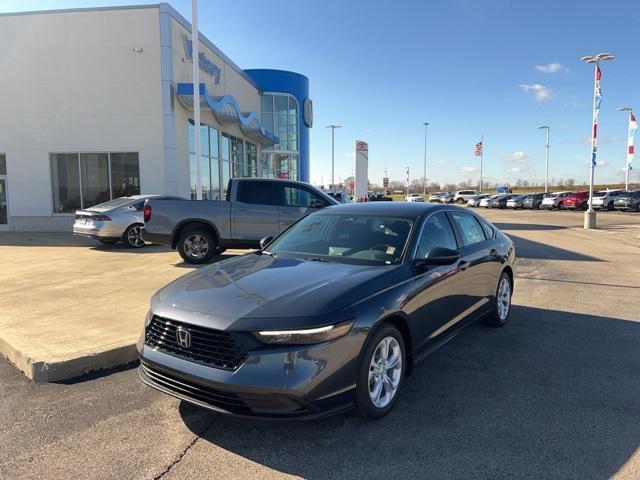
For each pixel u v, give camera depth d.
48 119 17.38
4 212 17.83
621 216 33.66
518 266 10.89
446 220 4.92
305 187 10.17
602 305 7.04
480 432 3.30
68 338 4.76
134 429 3.33
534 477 2.79
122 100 17.09
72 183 17.59
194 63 13.14
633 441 3.19
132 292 6.95
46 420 3.45
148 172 17.25
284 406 2.91
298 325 2.98
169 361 3.21
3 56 17.27
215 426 3.37
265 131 26.78
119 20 16.86
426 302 3.99
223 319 3.08
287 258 4.33
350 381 3.13
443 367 4.52
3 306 6.09
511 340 5.35
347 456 3.00
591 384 4.13
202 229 9.71
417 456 3.00
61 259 10.38
